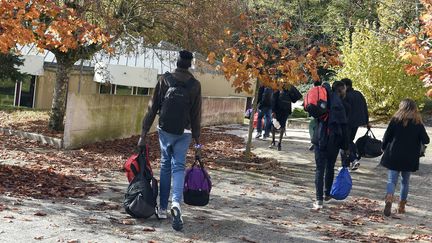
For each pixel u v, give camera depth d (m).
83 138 14.00
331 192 8.72
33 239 5.87
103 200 8.00
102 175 10.15
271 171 11.92
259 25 12.35
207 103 22.84
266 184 10.45
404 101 8.52
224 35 14.59
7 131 14.81
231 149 15.33
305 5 31.23
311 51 11.82
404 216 8.55
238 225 7.22
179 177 6.70
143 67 24.16
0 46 8.30
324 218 8.06
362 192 10.27
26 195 7.83
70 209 7.29
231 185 10.11
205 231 6.78
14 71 19.67
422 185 11.34
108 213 7.25
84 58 16.06
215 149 15.17
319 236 6.98
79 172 10.27
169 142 6.81
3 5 8.27
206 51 15.02
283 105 15.34
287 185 10.51
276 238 6.76
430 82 6.93
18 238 5.86
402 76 30.00
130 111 16.38
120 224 6.75
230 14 14.73
